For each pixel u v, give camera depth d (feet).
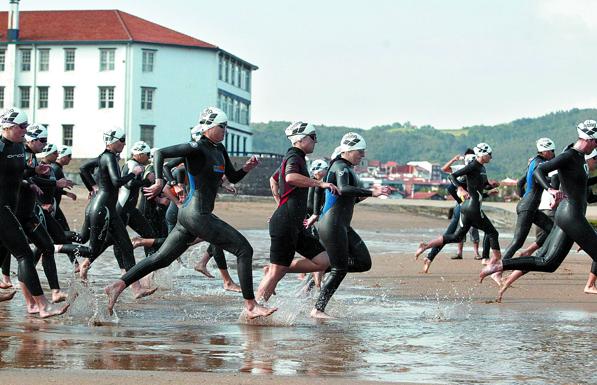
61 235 44.01
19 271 33.55
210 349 26.71
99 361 24.07
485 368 24.14
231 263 61.46
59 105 271.08
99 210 43.11
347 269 35.78
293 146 35.83
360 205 179.22
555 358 25.79
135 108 266.36
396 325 33.04
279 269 36.65
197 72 273.13
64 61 270.67
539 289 46.62
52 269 36.78
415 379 22.48
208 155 33.06
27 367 22.89
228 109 295.28
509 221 145.59
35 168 37.63
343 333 30.71
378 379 22.36
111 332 30.12
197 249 68.90
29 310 34.99
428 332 31.04
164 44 267.59
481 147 54.39
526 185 50.01
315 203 41.06
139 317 34.60
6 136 33.76
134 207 47.60
